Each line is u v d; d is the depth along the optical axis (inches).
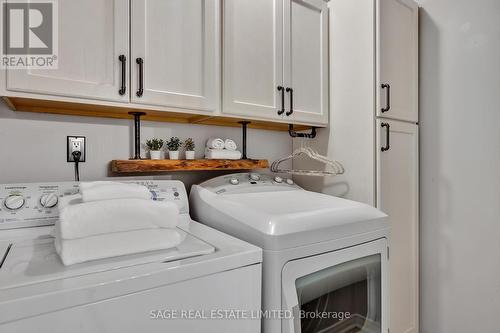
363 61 63.4
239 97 55.4
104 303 25.5
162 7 47.6
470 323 64.2
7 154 46.1
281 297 36.8
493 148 60.8
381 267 49.3
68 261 28.6
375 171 61.7
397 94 65.9
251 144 73.2
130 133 56.3
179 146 61.8
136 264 29.6
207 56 52.1
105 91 42.6
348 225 44.1
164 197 50.7
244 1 56.2
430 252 70.2
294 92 63.4
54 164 49.4
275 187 63.0
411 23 69.6
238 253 33.9
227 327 32.7
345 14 67.0
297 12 64.4
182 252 33.2
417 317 70.2
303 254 38.9
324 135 71.7
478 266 63.1
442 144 68.2
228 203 48.4
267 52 59.3
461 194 65.4
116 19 43.5
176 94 48.6
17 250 33.4
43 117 48.6
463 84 64.9
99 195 33.5
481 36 62.2
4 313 21.8
